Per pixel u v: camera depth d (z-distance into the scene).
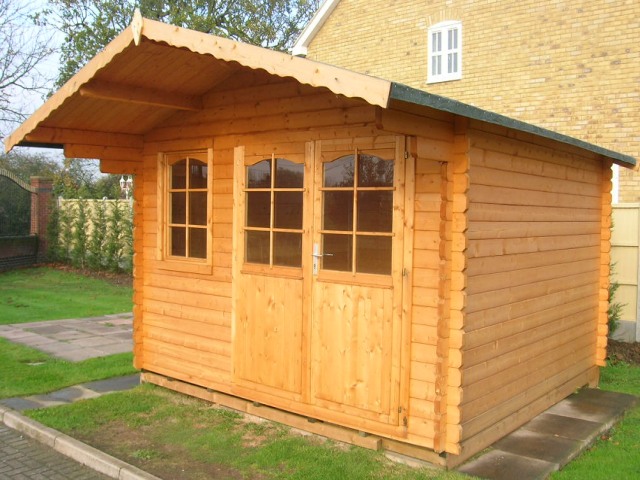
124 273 17.31
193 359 6.06
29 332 9.51
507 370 5.07
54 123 5.86
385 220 4.55
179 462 4.59
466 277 4.29
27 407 5.82
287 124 5.12
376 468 4.38
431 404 4.34
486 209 4.63
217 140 5.74
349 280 4.72
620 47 10.69
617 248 8.73
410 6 13.72
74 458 4.82
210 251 5.84
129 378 6.93
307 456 4.61
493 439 4.89
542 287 5.60
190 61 4.99
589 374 6.76
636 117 10.54
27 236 18.89
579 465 4.59
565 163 5.97
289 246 5.16
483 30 12.44
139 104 5.58
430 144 4.06
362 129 4.63
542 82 11.62
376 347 4.59
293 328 5.11
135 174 6.53
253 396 5.45
